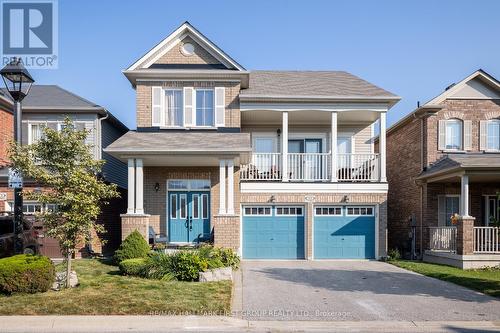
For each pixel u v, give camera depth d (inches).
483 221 785.6
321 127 851.4
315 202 743.7
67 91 861.2
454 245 700.7
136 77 745.0
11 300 380.2
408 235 836.6
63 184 420.2
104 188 433.7
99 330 325.4
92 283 450.0
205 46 761.6
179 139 700.0
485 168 658.8
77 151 423.5
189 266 480.7
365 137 847.1
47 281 410.6
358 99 742.5
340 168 778.8
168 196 747.4
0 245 509.0
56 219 422.9
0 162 758.5
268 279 528.4
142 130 743.1
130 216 649.6
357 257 749.9
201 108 760.3
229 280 486.0
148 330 326.6
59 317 345.4
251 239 746.8
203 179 749.3
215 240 649.0
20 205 430.6
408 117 831.7
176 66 760.3
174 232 742.5
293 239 748.6
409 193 847.1
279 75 893.8
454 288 485.4
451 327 340.5
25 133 785.6
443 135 788.6
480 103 797.2
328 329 333.4
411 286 494.6
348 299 424.5
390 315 369.1
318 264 679.7
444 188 784.9
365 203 748.0
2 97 745.0
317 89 779.4
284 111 748.0
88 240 431.5
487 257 653.3
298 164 772.0
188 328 331.0
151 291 418.9
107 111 799.1
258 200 738.8
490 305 406.0
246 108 745.0
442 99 791.7
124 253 573.6
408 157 855.1
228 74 744.3
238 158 698.2
